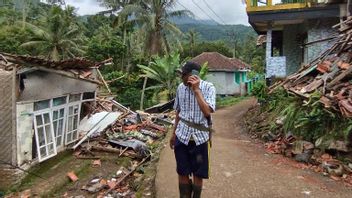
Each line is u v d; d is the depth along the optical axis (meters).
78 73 9.75
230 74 30.98
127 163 8.58
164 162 6.92
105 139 10.34
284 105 9.73
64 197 6.61
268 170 6.41
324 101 7.07
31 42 35.19
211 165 6.70
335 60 9.01
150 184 6.32
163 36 29.84
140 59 29.72
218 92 30.53
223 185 5.59
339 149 6.53
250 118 13.14
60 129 9.27
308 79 9.66
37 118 8.12
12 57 7.27
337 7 13.48
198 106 3.96
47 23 37.06
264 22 14.70
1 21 45.12
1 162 7.30
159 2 29.09
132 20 31.16
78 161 8.73
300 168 6.62
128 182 7.16
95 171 8.02
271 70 14.62
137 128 12.24
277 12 14.19
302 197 5.15
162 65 21.06
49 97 8.48
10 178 7.25
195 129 3.98
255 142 9.35
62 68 8.84
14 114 7.32
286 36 16.38
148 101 22.34
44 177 7.61
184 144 4.02
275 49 23.02
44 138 8.35
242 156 7.49
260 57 50.16
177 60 21.31
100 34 40.59
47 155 8.40
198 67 3.95
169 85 21.48
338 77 7.84
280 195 5.22
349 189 5.49
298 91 8.47
